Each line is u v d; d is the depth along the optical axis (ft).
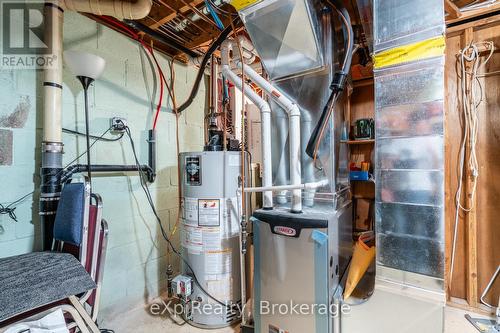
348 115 7.61
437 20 3.89
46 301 3.22
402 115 4.17
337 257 4.94
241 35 6.00
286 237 4.74
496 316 5.79
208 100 9.04
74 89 5.55
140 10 4.83
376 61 4.40
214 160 5.84
